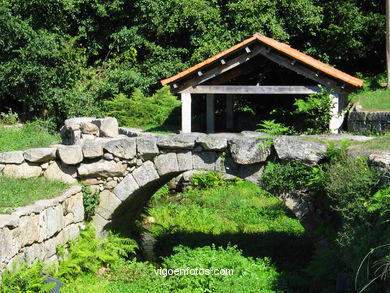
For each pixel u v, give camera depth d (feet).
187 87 54.29
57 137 55.57
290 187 27.61
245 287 26.09
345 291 22.21
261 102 67.51
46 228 25.31
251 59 54.34
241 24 75.46
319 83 51.11
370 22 79.41
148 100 71.36
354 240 19.83
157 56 78.43
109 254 30.37
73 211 28.89
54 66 67.36
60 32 71.97
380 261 16.71
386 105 51.70
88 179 30.99
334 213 26.86
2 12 64.69
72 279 26.53
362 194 21.13
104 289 26.45
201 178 53.93
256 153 27.86
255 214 43.62
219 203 47.29
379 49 84.94
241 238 36.65
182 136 29.43
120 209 32.01
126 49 78.28
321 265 25.41
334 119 45.80
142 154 30.01
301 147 26.81
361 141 27.48
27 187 28.12
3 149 44.06
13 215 22.53
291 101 64.54
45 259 25.26
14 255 22.21
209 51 74.13
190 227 40.24
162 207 45.29
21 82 64.59
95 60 81.35
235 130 64.59
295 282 26.91
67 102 66.44
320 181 25.85
